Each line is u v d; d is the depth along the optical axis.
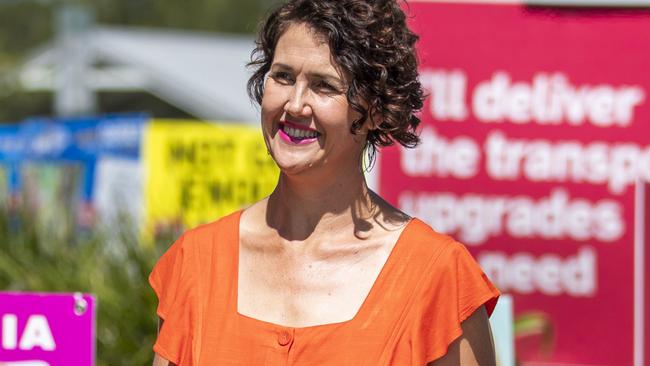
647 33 9.53
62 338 6.98
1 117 48.28
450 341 4.72
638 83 9.53
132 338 10.66
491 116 9.68
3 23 77.56
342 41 4.72
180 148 17.75
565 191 9.60
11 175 19.84
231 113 35.16
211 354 4.78
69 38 35.53
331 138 4.79
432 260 4.78
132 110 46.62
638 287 7.89
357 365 4.61
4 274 12.20
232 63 36.53
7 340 7.01
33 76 46.38
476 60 9.70
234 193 17.38
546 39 9.65
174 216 14.03
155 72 36.34
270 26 4.98
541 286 9.62
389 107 4.82
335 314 4.75
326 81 4.75
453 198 9.70
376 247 4.86
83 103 35.56
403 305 4.71
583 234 9.57
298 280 4.86
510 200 9.66
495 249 9.66
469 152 9.69
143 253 11.38
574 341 9.55
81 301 6.98
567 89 9.61
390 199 9.75
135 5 80.25
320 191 4.91
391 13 4.83
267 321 4.80
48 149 20.34
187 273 5.03
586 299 9.56
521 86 9.66
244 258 5.01
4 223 12.96
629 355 9.48
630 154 9.52
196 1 76.62
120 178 18.44
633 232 9.50
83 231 13.95
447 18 9.73
